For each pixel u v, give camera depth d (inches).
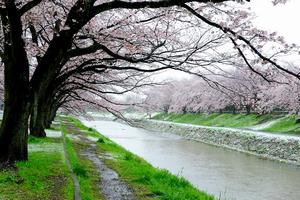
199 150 1437.0
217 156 1266.0
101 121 3646.7
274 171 976.3
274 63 321.7
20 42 379.6
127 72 650.8
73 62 612.4
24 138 410.9
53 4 419.8
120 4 336.8
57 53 389.4
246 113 2391.7
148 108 709.3
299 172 965.8
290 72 317.7
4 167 367.6
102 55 538.6
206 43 389.7
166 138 1948.8
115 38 432.1
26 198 287.3
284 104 1341.0
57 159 489.7
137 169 526.6
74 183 361.4
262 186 786.8
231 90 396.2
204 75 419.8
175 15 384.2
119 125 2987.2
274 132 1766.7
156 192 395.2
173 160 1133.1
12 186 315.0
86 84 738.2
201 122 2733.8
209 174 912.3
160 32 422.3
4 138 395.5
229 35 325.4
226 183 810.2
